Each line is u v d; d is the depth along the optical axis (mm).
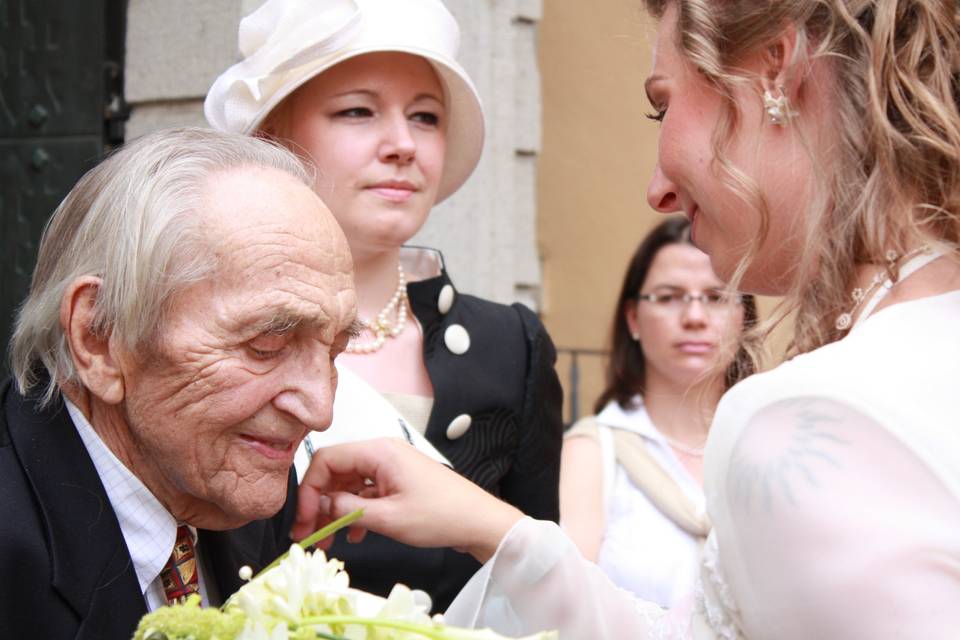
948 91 1407
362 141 2465
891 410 1282
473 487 1857
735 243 1595
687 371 3473
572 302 6785
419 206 2529
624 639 1765
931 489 1239
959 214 1398
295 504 2092
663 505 3301
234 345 1560
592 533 3336
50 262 1639
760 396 1371
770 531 1296
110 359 1586
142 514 1644
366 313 2551
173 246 1541
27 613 1536
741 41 1509
